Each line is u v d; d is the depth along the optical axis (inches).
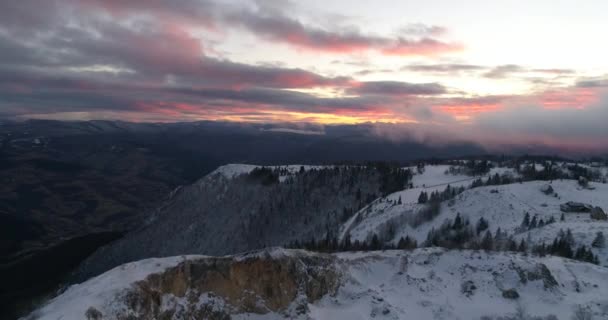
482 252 2057.1
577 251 2415.1
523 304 1600.6
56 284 4901.6
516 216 3855.8
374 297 1647.4
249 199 7234.3
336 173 7367.1
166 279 1312.7
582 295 1665.8
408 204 4894.2
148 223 7475.4
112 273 1274.6
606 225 2984.7
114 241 6535.4
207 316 1342.3
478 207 4190.5
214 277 1427.2
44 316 1031.0
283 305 1505.9
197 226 6934.1
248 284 1486.2
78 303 1083.3
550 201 4446.4
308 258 1708.9
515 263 1866.4
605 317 1465.3
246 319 1407.5
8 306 3774.6
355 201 6658.5
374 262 1966.0
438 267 1961.1
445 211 4379.9
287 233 6269.7
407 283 1792.6
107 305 1113.4
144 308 1195.3
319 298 1622.8
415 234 4033.0
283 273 1574.8
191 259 1428.4
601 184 5310.0
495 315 1525.6
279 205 6801.2
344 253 2140.7
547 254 2204.7
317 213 6560.0
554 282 1740.9
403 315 1537.9
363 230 4532.5
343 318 1507.1
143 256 6220.5
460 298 1684.3
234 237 6486.2
